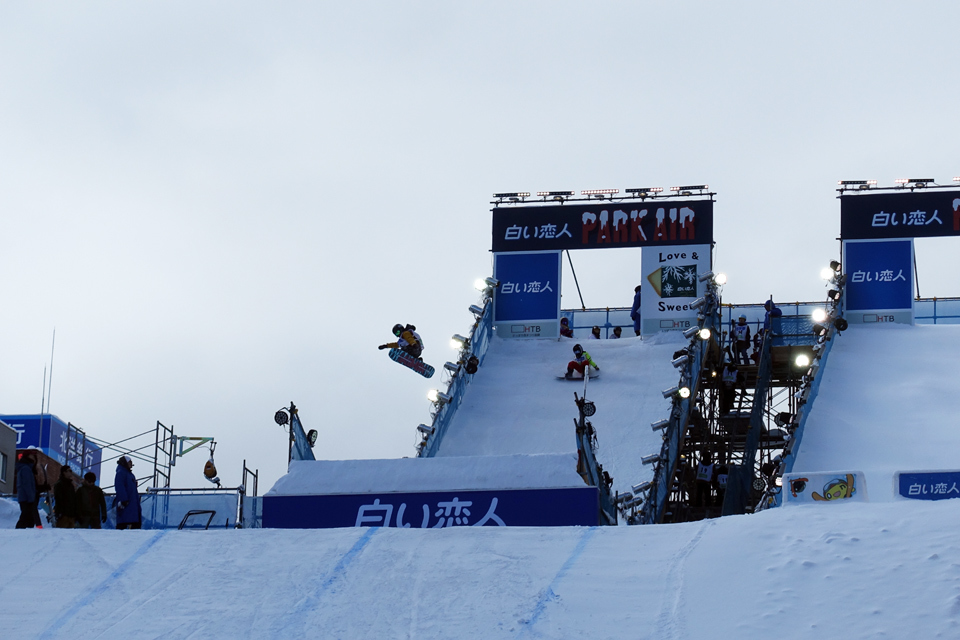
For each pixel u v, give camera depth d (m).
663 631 27.02
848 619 26.89
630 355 80.12
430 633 27.14
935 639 25.80
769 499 55.69
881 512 32.72
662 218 86.88
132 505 45.06
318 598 29.06
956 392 71.75
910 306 84.81
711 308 80.69
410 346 75.00
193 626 27.77
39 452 81.75
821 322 80.31
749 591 28.48
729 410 81.38
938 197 86.44
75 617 28.38
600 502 48.00
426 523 41.22
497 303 87.44
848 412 70.44
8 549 32.94
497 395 75.31
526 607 28.23
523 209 88.94
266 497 41.91
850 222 86.94
